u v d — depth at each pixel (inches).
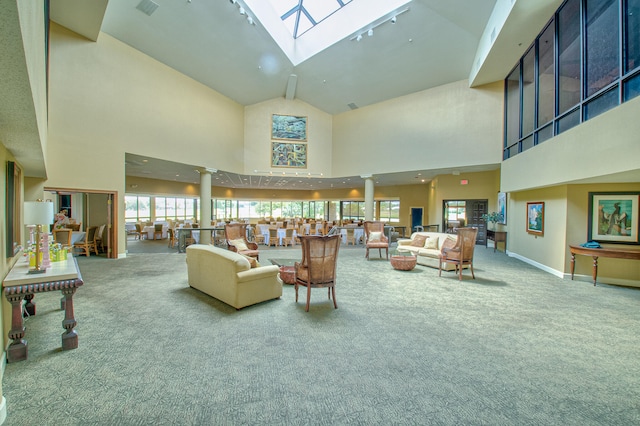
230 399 72.5
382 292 168.1
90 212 314.7
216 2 246.5
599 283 190.2
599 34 159.3
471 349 99.7
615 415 68.7
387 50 310.3
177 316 126.9
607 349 100.7
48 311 131.3
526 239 268.5
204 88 357.1
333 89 395.9
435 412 68.6
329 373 84.3
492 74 298.2
